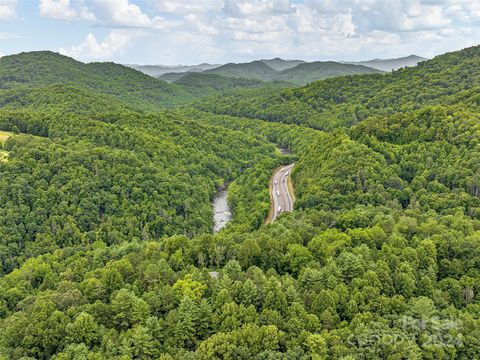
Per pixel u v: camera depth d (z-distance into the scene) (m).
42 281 138.00
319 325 87.25
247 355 80.62
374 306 92.88
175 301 99.56
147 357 84.25
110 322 95.88
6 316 113.38
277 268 118.38
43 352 88.31
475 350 84.00
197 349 82.69
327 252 114.56
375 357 79.94
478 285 103.44
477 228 130.25
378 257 111.62
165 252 127.44
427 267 110.06
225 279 102.19
